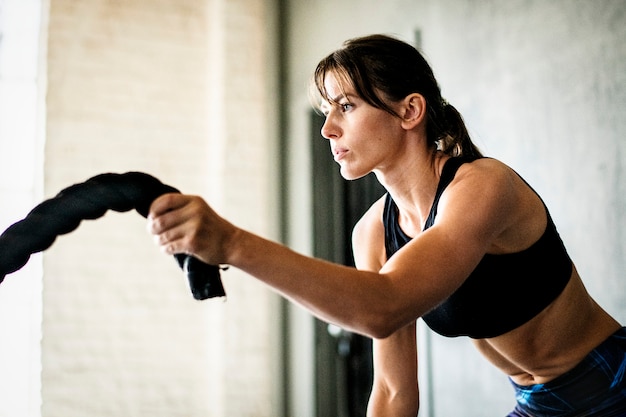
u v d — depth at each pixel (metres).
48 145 4.41
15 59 4.55
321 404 4.27
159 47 4.71
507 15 2.86
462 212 1.24
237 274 4.64
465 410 2.98
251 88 4.78
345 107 1.44
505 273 1.42
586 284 2.48
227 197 4.65
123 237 4.48
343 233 4.27
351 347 4.16
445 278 1.15
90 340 4.36
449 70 3.21
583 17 2.49
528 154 2.74
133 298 4.46
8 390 4.29
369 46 1.42
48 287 4.32
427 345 3.24
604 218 2.39
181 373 4.52
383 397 1.73
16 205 4.43
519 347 1.53
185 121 4.70
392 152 1.45
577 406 1.52
